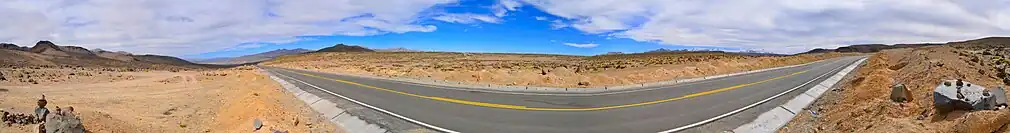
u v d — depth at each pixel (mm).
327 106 17406
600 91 21578
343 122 14617
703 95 19375
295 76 34594
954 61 19172
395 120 14500
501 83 25938
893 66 25672
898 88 12148
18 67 38000
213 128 13898
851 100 14461
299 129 13391
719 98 18234
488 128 13125
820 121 12883
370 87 24359
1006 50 28188
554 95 20031
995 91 9672
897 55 39906
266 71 43469
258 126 12797
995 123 7902
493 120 14180
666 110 15438
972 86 9867
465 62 73750
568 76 28281
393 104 17609
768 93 19516
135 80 29500
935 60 20266
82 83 26234
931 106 10430
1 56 55250
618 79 26828
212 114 16094
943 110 9672
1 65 39938
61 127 10195
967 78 14328
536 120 14031
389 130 13266
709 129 12633
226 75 35750
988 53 25281
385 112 15828
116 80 29469
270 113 14562
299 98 20156
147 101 18625
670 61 50000
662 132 12312
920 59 22781
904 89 12102
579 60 79625
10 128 10984
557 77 26828
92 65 59938
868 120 11047
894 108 11258
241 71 42062
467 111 15789
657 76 29547
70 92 21141
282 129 12883
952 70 15328
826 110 14406
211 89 23859
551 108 16203
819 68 37125
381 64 65562
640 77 28453
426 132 12891
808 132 12008
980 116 8273
